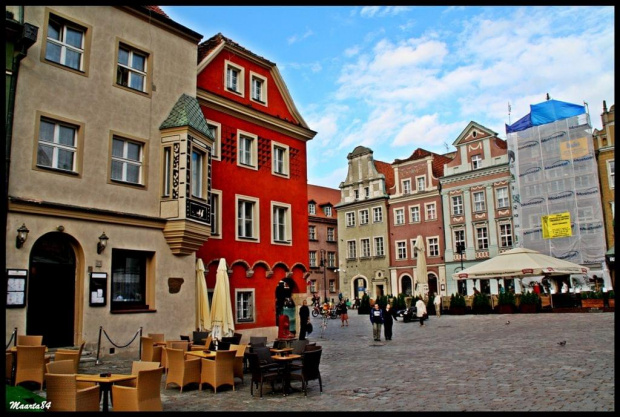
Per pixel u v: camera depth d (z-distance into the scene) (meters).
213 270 21.34
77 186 15.53
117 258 16.50
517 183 45.41
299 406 9.62
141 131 17.75
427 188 53.06
